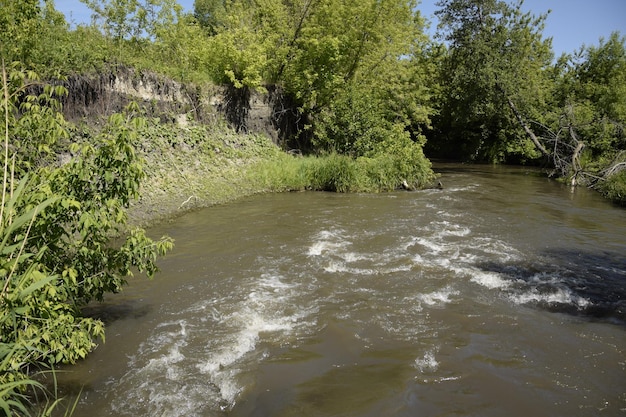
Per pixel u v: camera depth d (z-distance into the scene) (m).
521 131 29.25
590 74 33.81
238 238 10.55
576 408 4.80
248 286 7.80
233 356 5.66
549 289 8.00
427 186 19.52
